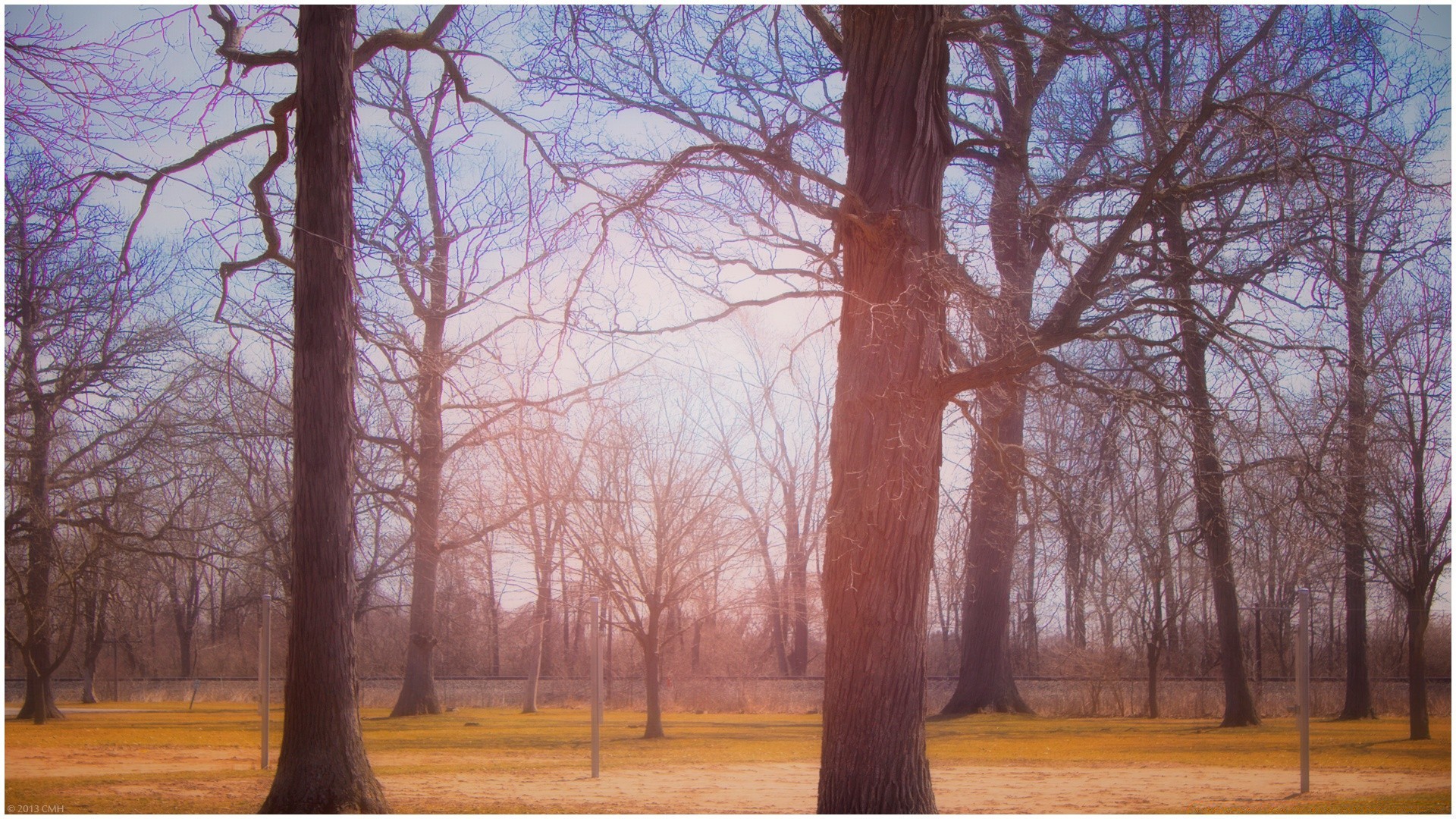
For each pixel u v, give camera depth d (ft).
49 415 76.38
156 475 86.48
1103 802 36.76
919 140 29.22
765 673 149.28
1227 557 65.16
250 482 96.12
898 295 28.25
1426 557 59.00
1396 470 55.77
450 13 41.42
